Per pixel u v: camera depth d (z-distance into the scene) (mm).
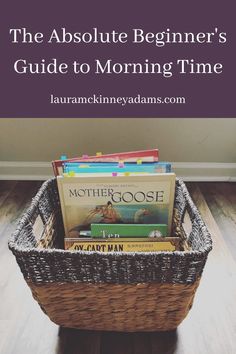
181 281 741
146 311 816
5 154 1605
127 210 905
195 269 723
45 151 1591
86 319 852
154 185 870
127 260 709
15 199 1489
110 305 804
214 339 894
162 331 908
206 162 1610
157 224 882
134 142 1547
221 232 1280
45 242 901
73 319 857
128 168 896
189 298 782
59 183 863
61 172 934
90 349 869
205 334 905
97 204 896
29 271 749
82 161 930
